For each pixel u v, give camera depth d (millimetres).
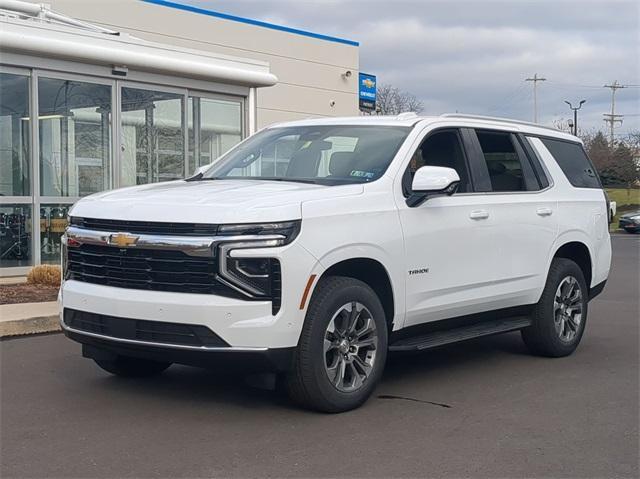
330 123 7078
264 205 5242
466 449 4984
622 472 4637
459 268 6582
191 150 14203
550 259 7664
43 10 12812
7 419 5445
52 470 4500
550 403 6129
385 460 4742
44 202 12367
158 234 5273
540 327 7691
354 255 5602
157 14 19391
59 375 6695
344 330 5605
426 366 7430
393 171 6184
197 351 5113
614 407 6043
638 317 10719
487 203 6926
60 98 12328
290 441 5047
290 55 22781
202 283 5137
